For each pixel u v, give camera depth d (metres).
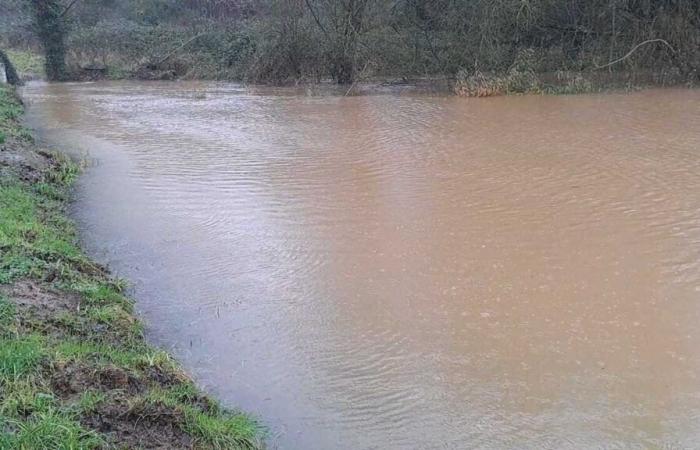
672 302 6.93
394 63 27.39
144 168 13.09
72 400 4.61
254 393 5.61
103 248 8.84
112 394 4.80
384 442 4.95
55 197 10.96
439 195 10.74
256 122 18.48
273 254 8.53
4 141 13.77
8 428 4.05
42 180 11.56
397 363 6.00
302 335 6.54
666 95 21.44
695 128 15.60
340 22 27.61
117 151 14.80
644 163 12.40
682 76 23.62
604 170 11.98
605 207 9.94
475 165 12.59
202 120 19.08
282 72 28.44
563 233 8.93
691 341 6.19
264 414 5.31
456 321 6.70
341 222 9.61
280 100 23.39
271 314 6.98
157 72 32.53
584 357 5.99
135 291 7.56
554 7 25.52
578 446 4.84
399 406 5.39
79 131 17.59
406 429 5.10
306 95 24.55
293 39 28.03
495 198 10.52
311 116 19.36
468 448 4.86
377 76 27.55
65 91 27.78
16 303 6.10
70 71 32.56
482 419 5.20
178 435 4.61
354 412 5.33
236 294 7.45
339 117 19.02
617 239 8.66
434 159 13.18
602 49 25.02
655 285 7.33
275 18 28.91
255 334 6.59
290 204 10.51
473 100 21.80
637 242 8.54
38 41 34.62
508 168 12.30
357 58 27.34
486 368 5.88
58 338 5.68
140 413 4.62
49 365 4.93
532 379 5.69
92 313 6.41
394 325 6.67
